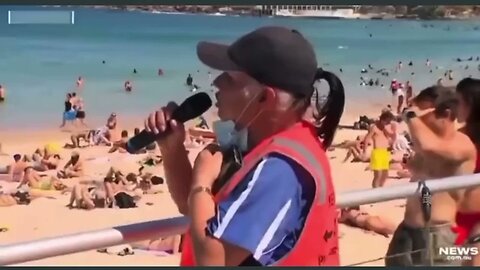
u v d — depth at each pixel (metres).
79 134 21.91
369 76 35.47
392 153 17.02
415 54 42.75
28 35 37.34
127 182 14.78
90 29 39.25
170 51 35.59
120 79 31.42
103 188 14.45
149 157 16.47
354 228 9.31
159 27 39.28
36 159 17.41
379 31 47.25
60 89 29.28
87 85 30.59
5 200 14.34
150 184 15.07
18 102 26.67
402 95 29.69
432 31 49.97
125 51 36.56
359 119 22.81
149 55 35.56
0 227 12.78
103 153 19.45
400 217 9.38
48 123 23.77
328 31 45.88
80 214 13.82
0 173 16.11
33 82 30.42
